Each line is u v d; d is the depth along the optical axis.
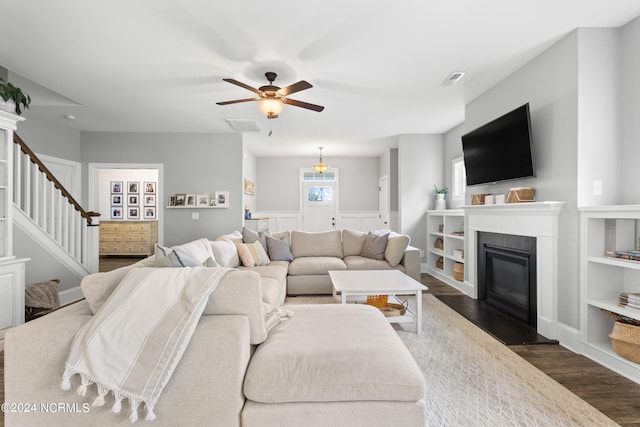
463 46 2.67
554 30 2.47
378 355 1.41
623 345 2.12
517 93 3.12
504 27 2.41
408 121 4.82
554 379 2.06
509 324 3.01
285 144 6.52
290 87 2.80
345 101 3.94
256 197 8.02
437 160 5.62
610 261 2.21
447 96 3.77
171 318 1.28
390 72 3.14
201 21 2.29
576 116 2.46
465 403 1.80
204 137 5.50
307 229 8.03
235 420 1.29
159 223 5.50
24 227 3.43
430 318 3.22
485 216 3.63
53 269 3.75
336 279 3.18
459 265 4.53
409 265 4.21
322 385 1.30
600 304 2.29
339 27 2.38
